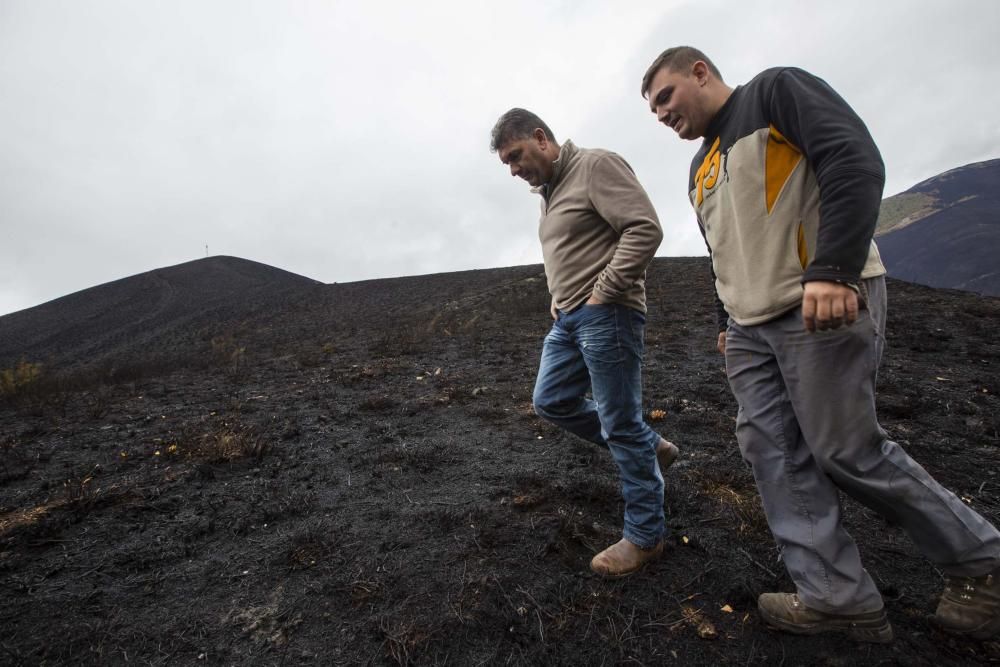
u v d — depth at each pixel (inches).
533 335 354.9
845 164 45.1
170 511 101.6
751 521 84.7
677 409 156.6
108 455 142.9
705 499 95.6
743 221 56.2
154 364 400.5
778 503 59.9
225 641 63.8
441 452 130.4
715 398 168.6
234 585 75.6
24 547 88.6
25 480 125.6
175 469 125.3
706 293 495.2
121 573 80.0
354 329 575.5
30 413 222.2
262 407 196.5
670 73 60.9
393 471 119.0
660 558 76.2
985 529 51.5
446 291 997.2
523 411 165.0
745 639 59.7
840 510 57.5
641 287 72.6
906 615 61.8
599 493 98.7
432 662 58.4
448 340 368.5
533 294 619.5
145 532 93.2
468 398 187.6
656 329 323.6
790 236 53.2
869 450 52.1
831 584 56.2
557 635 61.7
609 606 66.4
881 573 71.4
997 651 53.8
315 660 59.7
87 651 63.0
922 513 51.6
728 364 64.6
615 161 68.0
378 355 327.0
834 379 51.5
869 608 55.5
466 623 64.2
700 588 69.3
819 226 48.2
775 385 59.4
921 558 74.5
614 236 71.1
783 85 51.5
